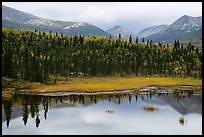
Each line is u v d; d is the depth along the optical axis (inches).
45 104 3280.0
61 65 6993.1
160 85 5590.6
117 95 4259.4
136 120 2410.2
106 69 7470.5
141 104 3321.9
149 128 2122.3
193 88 5354.3
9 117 2512.3
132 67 7859.3
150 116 2583.7
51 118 2491.4
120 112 2797.7
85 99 3774.6
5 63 5022.1
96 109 2974.9
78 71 7357.3
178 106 3171.8
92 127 2155.5
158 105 3255.4
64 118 2497.5
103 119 2450.8
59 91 4407.0
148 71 7824.8
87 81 5994.1
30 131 2030.0
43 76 5310.0
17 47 7111.2
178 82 6107.3
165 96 4133.9
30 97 3868.1
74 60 7672.2
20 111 2807.6
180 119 2354.8
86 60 7608.3
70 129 2101.4
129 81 6063.0
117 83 5644.7
